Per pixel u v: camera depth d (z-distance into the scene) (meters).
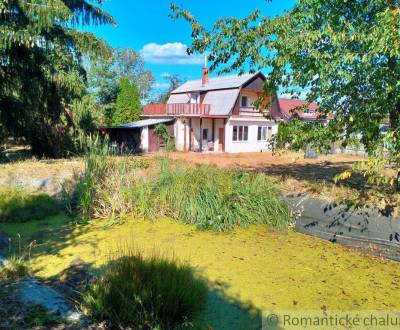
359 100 5.33
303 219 5.89
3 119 12.70
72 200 7.00
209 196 6.26
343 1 5.20
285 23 5.52
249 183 6.68
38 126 13.55
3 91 12.16
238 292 3.70
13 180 7.39
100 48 13.34
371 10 5.22
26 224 6.06
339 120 5.55
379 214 4.93
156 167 7.70
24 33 9.38
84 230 5.78
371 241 4.95
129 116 31.16
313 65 5.35
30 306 2.94
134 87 31.72
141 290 3.11
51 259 4.50
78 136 13.88
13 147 17.69
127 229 5.84
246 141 26.16
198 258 4.60
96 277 3.61
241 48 6.32
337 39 4.90
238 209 6.12
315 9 5.29
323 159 16.00
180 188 6.59
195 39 6.78
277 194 6.45
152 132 24.56
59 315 2.86
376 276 4.18
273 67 6.04
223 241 5.32
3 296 3.12
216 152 24.12
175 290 3.19
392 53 4.24
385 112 5.07
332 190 5.96
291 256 4.78
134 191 6.67
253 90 25.67
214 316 3.23
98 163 7.13
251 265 4.43
